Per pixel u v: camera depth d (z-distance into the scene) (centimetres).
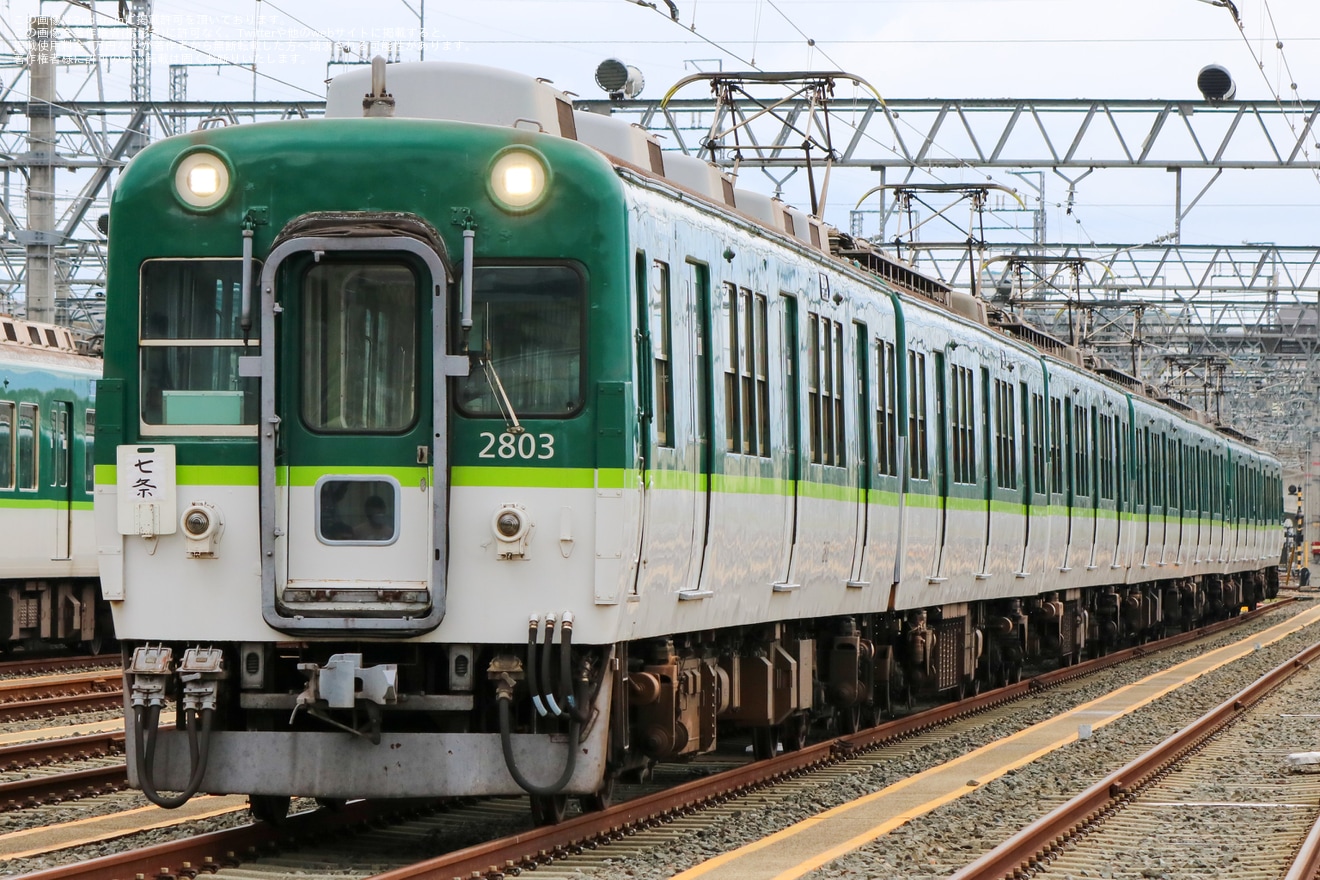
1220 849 3612
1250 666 9088
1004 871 3222
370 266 3139
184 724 3244
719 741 5412
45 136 10062
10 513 7412
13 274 12644
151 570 3164
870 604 5150
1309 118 10362
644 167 3988
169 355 3188
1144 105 10344
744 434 4025
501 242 3161
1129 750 5388
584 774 3142
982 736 5744
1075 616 8725
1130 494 9700
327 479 3109
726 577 3878
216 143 3198
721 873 3131
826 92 6203
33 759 4569
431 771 3108
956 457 6156
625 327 3166
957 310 7069
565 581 3105
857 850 3400
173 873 2995
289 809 3659
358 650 3175
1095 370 10256
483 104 3600
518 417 3128
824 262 4734
